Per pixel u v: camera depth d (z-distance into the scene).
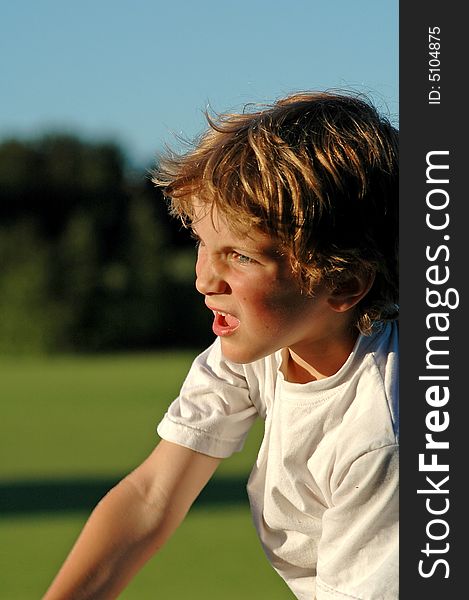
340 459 2.89
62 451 16.17
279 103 3.13
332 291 2.87
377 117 3.06
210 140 3.02
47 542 9.72
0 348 37.94
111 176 39.25
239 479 13.21
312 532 3.16
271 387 3.16
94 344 38.47
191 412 3.23
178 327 38.88
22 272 38.12
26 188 39.09
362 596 2.80
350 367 2.94
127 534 3.14
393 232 3.01
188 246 38.97
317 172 2.86
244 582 8.02
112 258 38.62
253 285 2.78
